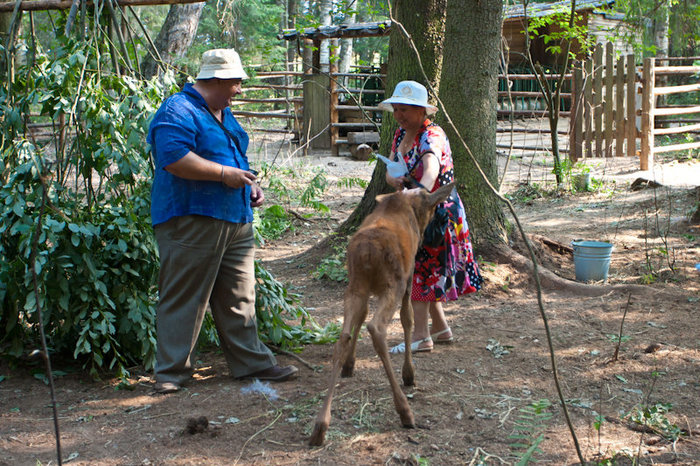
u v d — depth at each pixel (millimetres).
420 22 6883
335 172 14000
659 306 5684
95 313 4418
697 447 3412
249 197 4418
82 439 3664
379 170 7375
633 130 12523
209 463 3387
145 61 16688
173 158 3955
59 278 4383
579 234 8484
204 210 4090
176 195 4102
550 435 3598
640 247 7648
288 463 3369
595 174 12305
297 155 16312
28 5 5113
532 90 18969
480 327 5414
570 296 6195
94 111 4652
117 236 4625
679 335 5020
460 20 6512
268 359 4492
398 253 3729
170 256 4180
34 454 3504
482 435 3615
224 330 4441
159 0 5086
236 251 4383
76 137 4789
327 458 3406
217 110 4289
